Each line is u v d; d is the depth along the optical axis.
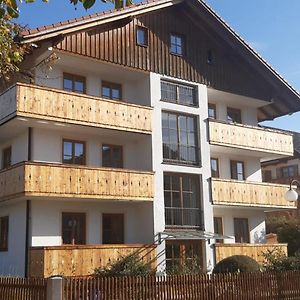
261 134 28.19
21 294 12.83
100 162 23.41
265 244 26.41
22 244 20.95
